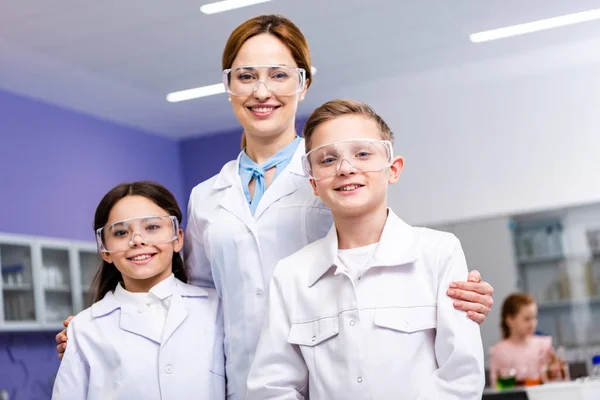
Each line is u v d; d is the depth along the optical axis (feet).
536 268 22.62
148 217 7.88
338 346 6.52
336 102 6.89
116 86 20.72
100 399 7.59
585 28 19.45
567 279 22.30
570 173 22.34
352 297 6.56
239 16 17.03
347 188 6.63
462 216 23.18
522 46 20.40
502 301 22.77
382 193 6.74
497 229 22.90
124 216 7.94
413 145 23.79
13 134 20.26
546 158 22.58
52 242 20.10
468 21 18.43
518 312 20.18
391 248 6.68
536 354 19.89
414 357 6.41
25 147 20.53
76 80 20.06
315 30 18.19
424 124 23.71
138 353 7.65
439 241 6.73
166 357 7.63
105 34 17.47
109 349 7.66
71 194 21.68
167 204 8.18
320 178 6.72
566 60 21.85
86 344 7.75
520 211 22.68
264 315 7.48
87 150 22.48
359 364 6.40
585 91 22.36
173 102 22.40
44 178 20.93
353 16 17.57
